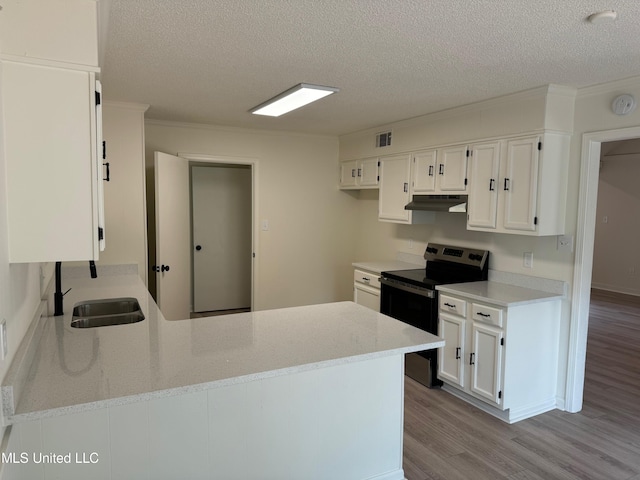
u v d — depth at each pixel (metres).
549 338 3.33
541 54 2.40
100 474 1.76
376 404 2.36
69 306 2.74
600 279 8.09
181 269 4.60
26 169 1.54
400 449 2.46
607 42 2.20
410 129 4.32
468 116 3.66
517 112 3.25
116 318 2.66
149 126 4.59
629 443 2.93
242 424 2.00
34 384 1.60
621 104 2.89
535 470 2.62
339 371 2.23
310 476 2.20
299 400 2.13
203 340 2.13
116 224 3.86
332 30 2.11
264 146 5.19
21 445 1.61
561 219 3.26
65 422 1.69
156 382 1.63
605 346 4.91
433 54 2.42
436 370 3.75
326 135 5.48
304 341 2.14
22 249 1.55
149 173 4.62
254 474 2.05
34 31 1.52
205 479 1.95
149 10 1.90
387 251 5.27
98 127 1.62
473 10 1.86
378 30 2.10
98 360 1.85
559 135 3.16
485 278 3.89
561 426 3.14
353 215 5.82
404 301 4.06
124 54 2.48
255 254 5.28
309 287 5.62
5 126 1.51
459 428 3.11
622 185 7.66
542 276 3.45
